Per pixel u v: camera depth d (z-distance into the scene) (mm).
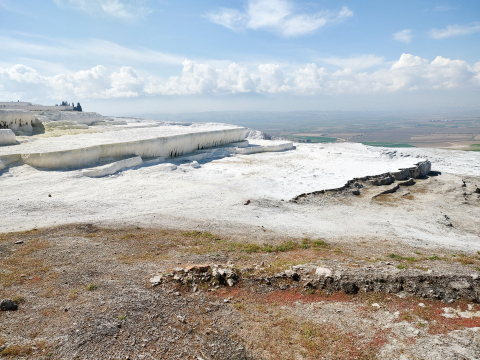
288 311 10750
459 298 11695
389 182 35094
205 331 9336
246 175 33031
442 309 11172
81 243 14680
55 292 10266
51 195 21531
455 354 8719
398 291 12055
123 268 12375
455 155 59500
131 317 9406
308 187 29438
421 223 23562
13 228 15891
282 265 13523
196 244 15984
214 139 49938
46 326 8625
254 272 12625
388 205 27703
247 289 11789
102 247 14461
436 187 35250
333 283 12234
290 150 56500
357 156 47750
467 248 19141
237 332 9422
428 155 58000
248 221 20531
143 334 8836
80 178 25688
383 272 12859
